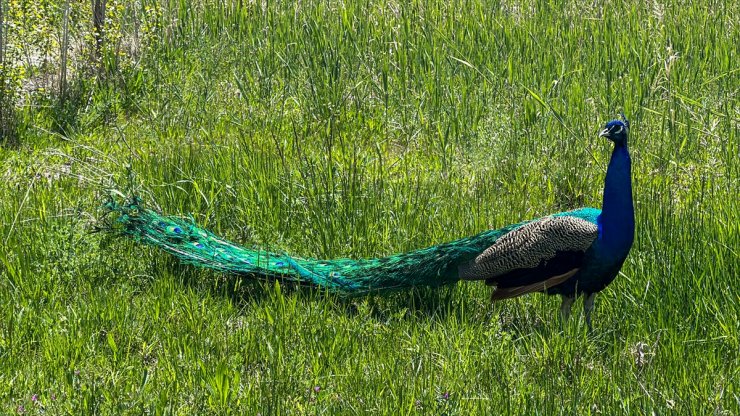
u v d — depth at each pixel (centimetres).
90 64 1783
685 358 991
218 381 893
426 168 1502
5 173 1420
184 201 1299
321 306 1091
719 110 1641
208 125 1652
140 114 1712
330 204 1248
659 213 1220
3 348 968
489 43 1853
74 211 1251
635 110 1656
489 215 1309
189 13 1984
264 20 1939
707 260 1115
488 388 930
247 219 1258
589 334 1059
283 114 1673
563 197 1429
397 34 1873
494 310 1123
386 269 1116
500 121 1591
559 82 1705
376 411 878
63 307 1071
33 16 1731
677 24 1914
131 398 879
